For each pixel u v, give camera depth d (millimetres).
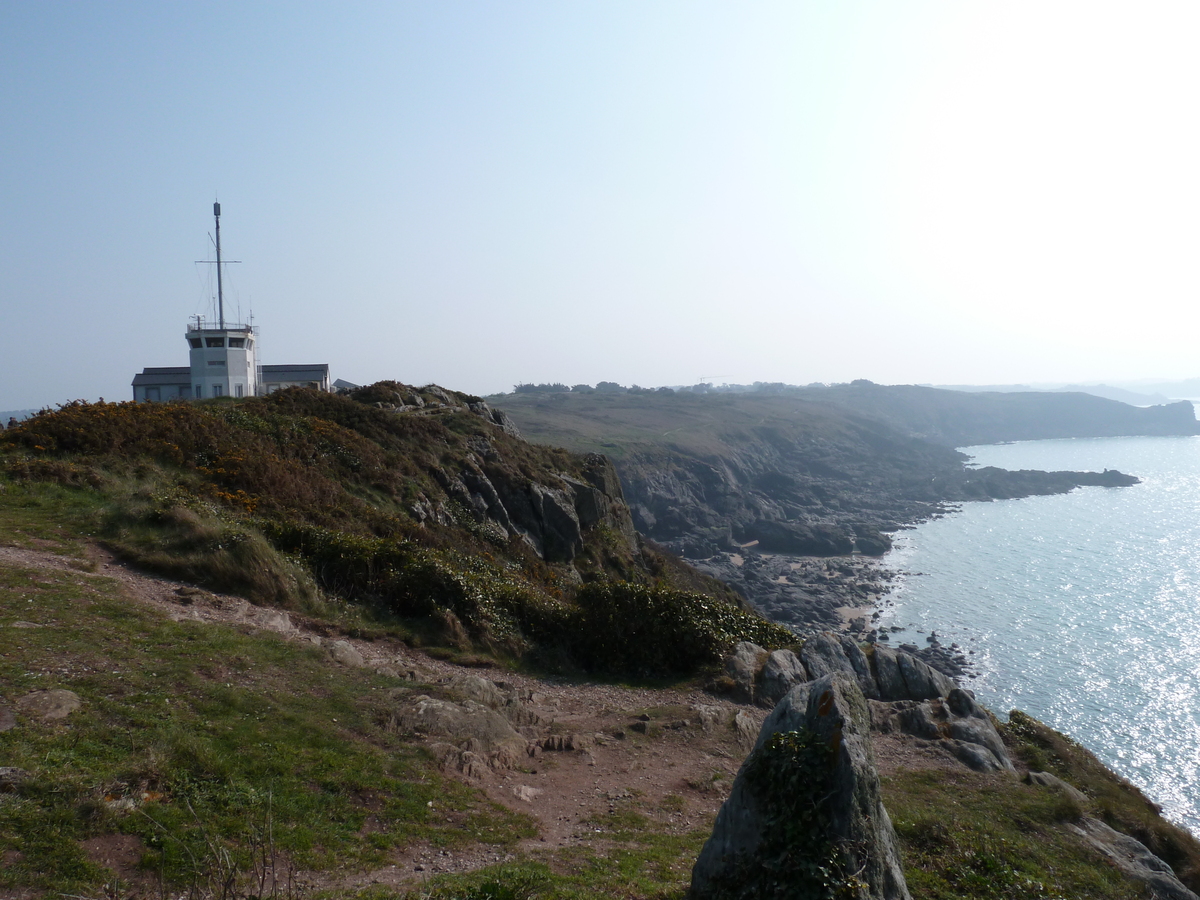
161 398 55875
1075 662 49000
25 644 9656
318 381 63562
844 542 92500
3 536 14000
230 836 7113
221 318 50156
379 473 26844
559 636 17219
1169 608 60844
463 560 21828
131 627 11125
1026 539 94312
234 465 21406
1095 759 14992
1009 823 10875
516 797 9852
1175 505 115188
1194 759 35594
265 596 14820
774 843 6598
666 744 12930
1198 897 9828
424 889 6652
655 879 7863
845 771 6648
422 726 10734
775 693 15461
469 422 37906
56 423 19859
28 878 5863
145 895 6055
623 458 120188
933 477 145625
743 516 113875
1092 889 9312
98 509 16219
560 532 32906
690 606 17438
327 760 9023
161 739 8258
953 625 59000
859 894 6199
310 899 6301
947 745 13750
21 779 6844
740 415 190750
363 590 16672
